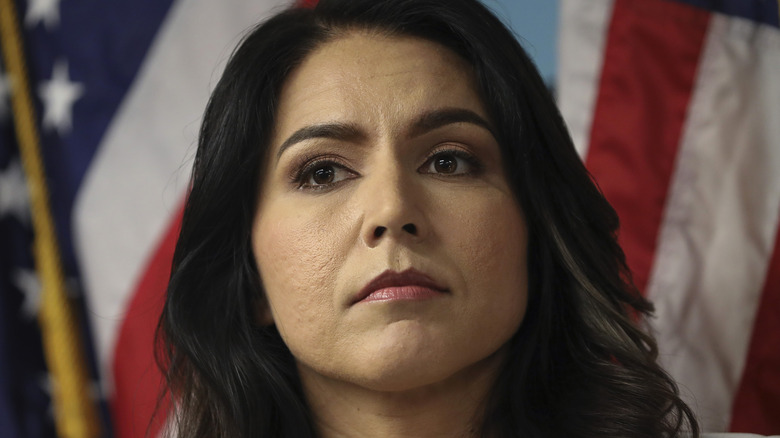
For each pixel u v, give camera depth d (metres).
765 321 2.33
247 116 1.76
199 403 1.95
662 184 2.39
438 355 1.52
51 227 2.83
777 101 2.36
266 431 1.83
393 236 1.52
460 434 1.69
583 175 1.84
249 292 1.86
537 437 1.71
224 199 1.81
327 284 1.57
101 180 2.79
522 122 1.75
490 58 1.74
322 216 1.60
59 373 2.82
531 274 1.79
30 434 2.83
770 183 2.34
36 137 2.85
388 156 1.60
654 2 2.42
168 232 2.71
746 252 2.34
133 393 2.73
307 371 1.76
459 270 1.55
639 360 1.76
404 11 1.75
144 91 2.78
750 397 2.33
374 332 1.52
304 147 1.65
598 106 2.44
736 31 2.38
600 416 1.69
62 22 2.86
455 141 1.66
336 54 1.73
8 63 2.89
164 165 2.74
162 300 2.70
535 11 2.52
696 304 2.36
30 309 2.91
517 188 1.75
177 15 2.77
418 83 1.67
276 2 2.68
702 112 2.38
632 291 1.96
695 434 1.72
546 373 1.78
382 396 1.65
